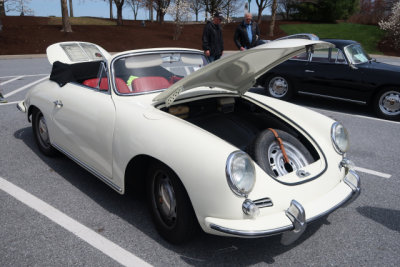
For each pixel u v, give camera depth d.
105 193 3.42
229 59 2.66
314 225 2.96
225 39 25.58
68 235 2.74
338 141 2.95
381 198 3.45
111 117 2.90
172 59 3.57
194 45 22.80
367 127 5.95
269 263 2.47
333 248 2.65
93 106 3.13
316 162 2.79
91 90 3.38
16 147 4.54
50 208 3.12
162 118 2.66
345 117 6.61
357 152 4.70
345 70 6.82
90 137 3.12
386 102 6.48
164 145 2.43
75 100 3.36
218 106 3.70
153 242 2.68
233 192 2.16
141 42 21.62
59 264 2.41
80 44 4.49
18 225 2.85
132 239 2.71
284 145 2.83
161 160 2.41
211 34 6.93
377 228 2.92
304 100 8.08
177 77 3.60
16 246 2.59
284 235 2.30
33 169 3.91
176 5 23.17
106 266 2.40
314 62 7.23
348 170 2.81
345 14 33.31
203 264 2.44
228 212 2.19
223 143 2.33
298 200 2.37
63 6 20.69
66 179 3.69
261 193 2.28
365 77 6.59
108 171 2.99
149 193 2.73
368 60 7.17
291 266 2.44
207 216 2.25
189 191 2.28
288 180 2.48
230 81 3.35
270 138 2.78
